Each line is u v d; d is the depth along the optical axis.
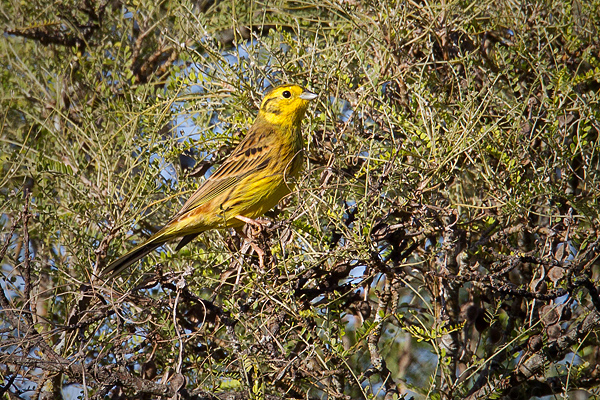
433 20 10.70
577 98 10.02
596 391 9.86
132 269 10.98
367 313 10.25
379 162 9.77
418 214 9.32
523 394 10.59
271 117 10.98
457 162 10.16
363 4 11.82
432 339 8.88
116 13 14.13
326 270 9.46
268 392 9.33
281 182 11.03
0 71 12.91
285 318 9.38
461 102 9.87
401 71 10.70
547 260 8.97
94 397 7.77
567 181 10.12
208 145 11.14
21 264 9.17
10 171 10.81
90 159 12.04
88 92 12.91
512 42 11.45
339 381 9.91
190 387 9.95
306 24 12.50
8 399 8.70
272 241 9.81
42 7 13.46
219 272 11.14
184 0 11.20
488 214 9.95
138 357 9.36
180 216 10.71
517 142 9.77
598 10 11.11
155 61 13.41
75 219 11.18
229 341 8.95
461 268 10.00
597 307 9.15
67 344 9.36
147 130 11.03
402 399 9.20
